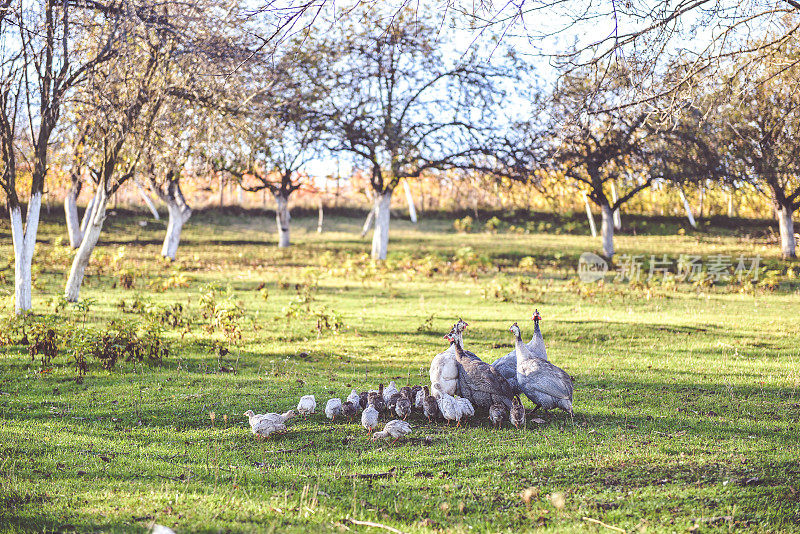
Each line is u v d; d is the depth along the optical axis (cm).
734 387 1058
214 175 3259
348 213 6094
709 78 1048
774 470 639
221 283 2781
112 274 2912
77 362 1142
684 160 3069
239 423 859
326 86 3244
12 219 1666
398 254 3959
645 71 1003
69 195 3919
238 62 1513
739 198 4831
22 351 1305
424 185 6178
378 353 1399
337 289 2686
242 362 1292
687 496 578
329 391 1029
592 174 3659
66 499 568
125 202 5366
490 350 1439
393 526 527
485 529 521
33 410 914
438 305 2211
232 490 603
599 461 669
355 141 3531
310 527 514
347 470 664
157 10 1630
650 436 768
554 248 4441
